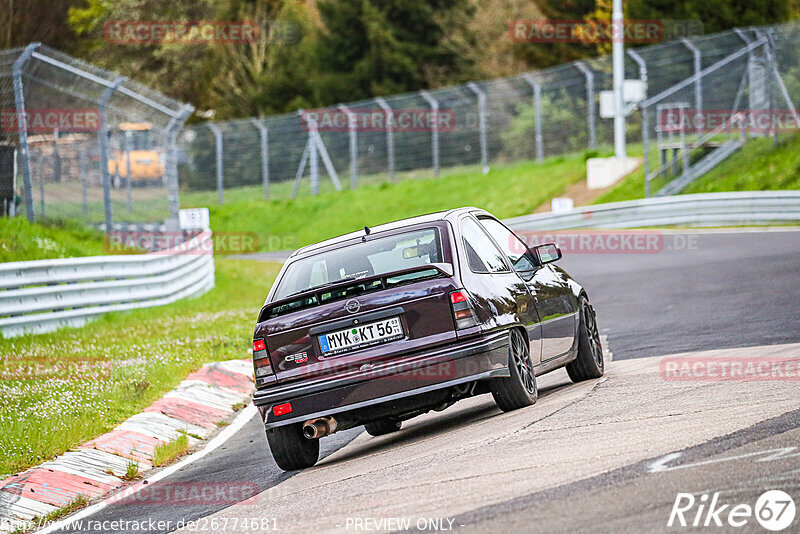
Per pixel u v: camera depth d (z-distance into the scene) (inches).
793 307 1754.4
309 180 6397.6
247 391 1675.7
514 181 5477.4
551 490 742.5
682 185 4606.3
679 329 1694.1
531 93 6845.5
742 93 5447.8
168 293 2797.7
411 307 1037.2
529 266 1235.2
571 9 7244.1
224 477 1082.1
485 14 7367.1
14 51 3218.5
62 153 4367.6
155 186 4618.6
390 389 1031.6
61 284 2354.8
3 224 3088.1
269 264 4018.2
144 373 1653.5
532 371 1125.7
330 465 1053.8
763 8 5649.6
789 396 975.6
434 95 7027.6
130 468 1146.0
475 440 979.9
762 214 3826.3
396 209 5482.3
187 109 3533.5
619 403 1052.5
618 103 5014.8
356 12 7859.3
